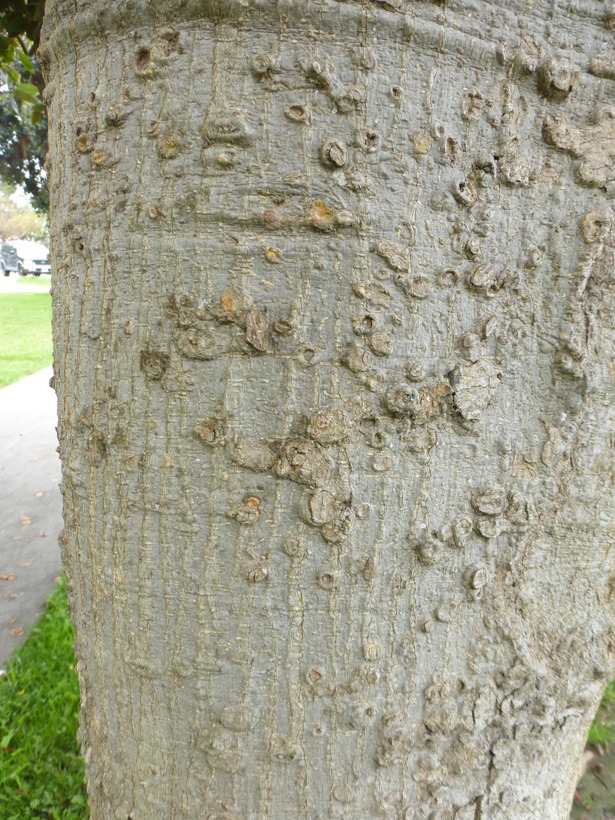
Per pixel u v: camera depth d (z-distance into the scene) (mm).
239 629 1173
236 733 1214
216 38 1013
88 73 1128
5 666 3213
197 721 1232
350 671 1200
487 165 1088
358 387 1093
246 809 1250
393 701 1235
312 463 1100
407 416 1114
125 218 1107
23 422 7770
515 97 1095
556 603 1357
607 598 1406
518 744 1350
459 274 1109
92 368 1202
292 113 1014
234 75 1013
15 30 3129
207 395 1103
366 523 1143
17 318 17359
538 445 1236
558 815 1503
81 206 1171
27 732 2688
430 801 1296
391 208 1055
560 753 1451
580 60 1112
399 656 1220
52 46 1202
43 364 11398
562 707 1366
